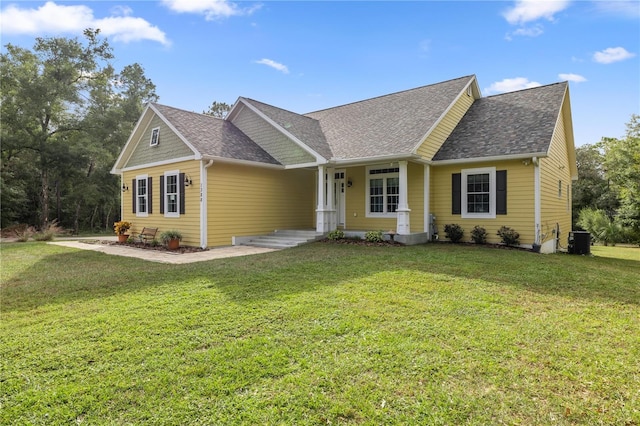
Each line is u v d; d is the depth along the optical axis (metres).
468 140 12.93
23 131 23.64
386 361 3.38
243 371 3.21
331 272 7.21
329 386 2.96
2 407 2.72
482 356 3.48
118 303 5.34
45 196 24.69
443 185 12.96
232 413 2.62
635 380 3.04
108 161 26.56
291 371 3.21
